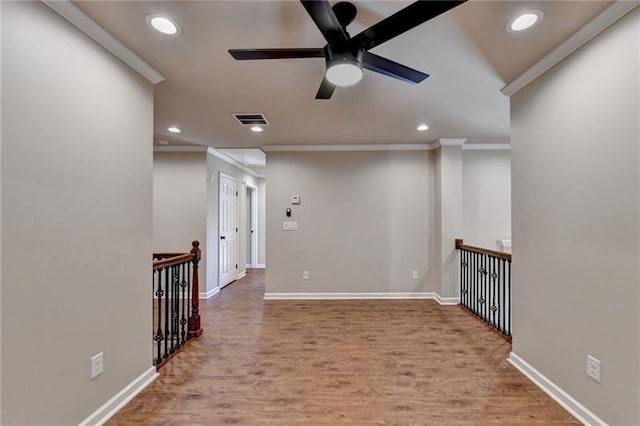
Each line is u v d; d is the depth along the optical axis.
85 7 1.63
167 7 1.64
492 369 2.58
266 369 2.60
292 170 4.87
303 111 3.24
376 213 4.85
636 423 1.59
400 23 1.43
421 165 4.83
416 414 2.01
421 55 2.14
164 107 3.12
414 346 3.05
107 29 1.83
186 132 4.05
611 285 1.72
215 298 4.97
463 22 1.77
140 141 2.26
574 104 1.96
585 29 1.80
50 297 1.58
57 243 1.62
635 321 1.59
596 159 1.80
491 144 4.80
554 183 2.14
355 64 1.61
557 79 2.11
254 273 7.28
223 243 5.77
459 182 4.50
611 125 1.71
